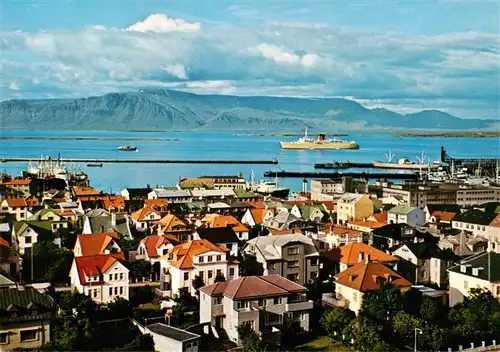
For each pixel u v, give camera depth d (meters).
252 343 86.06
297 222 171.50
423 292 109.94
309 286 117.06
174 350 84.38
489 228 166.62
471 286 107.56
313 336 96.69
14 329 84.12
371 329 89.25
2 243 126.19
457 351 89.56
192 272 112.44
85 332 88.88
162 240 131.75
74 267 111.38
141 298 114.69
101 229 152.25
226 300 94.44
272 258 119.88
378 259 123.31
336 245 146.25
